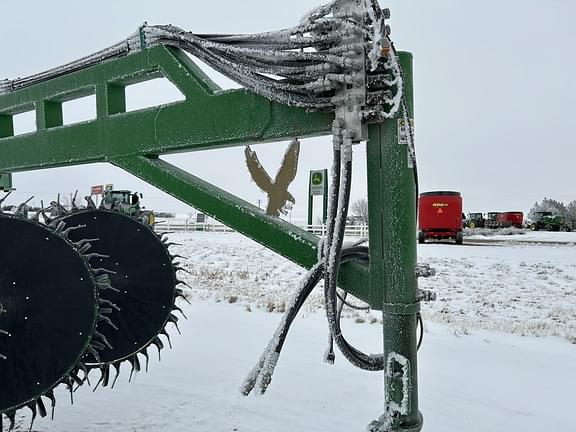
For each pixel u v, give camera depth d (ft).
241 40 8.69
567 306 34.01
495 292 39.24
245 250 67.56
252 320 23.61
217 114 9.00
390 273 7.93
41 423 11.73
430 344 20.25
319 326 22.65
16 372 7.22
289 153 8.33
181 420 11.94
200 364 16.30
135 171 10.05
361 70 7.57
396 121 7.84
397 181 7.85
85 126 10.75
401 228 7.86
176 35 9.31
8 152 12.23
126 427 11.55
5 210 7.81
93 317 7.68
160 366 16.05
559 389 15.21
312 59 7.82
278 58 8.08
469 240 97.14
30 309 7.32
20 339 7.26
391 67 7.48
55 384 7.43
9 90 12.33
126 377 14.94
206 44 8.93
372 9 7.25
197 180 9.52
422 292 8.14
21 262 7.33
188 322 22.90
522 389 15.07
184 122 9.39
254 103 8.61
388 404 7.91
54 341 7.43
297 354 17.52
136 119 9.98
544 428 12.21
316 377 15.08
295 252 8.50
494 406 13.53
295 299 8.17
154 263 11.05
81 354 7.57
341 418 12.25
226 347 18.45
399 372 7.84
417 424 7.86
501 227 154.51
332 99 7.68
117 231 10.87
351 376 15.24
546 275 47.70
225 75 8.83
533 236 115.75
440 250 69.00
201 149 9.57
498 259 58.23
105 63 10.45
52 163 11.32
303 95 8.04
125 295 10.70
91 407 12.65
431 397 13.98
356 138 7.67
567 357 19.48
